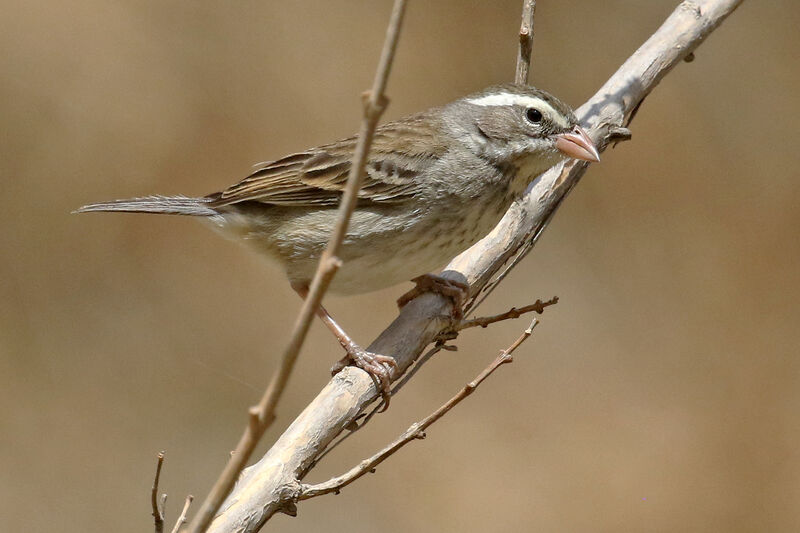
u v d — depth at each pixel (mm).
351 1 15906
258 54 15320
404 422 13469
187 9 15344
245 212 7617
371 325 14109
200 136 14773
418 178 7262
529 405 13727
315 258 7441
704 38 8617
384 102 3930
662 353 14188
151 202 7750
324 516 12602
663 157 15359
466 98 7711
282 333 14211
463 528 12617
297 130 15000
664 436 13391
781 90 15672
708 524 12703
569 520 12727
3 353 13625
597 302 14570
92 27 14930
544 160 7645
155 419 13367
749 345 14195
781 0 16250
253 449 4137
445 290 7297
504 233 7746
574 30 15922
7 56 14617
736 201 15141
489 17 15859
